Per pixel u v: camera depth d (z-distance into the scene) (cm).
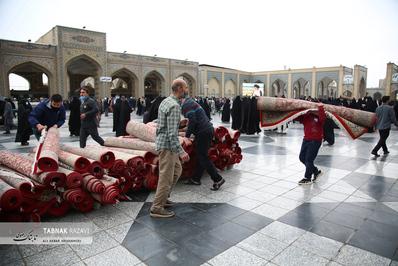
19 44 2067
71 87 3127
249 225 308
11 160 360
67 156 349
